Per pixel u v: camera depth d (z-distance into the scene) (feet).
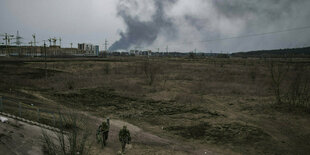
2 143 32.14
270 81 111.34
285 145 39.29
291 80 101.76
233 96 84.99
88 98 75.92
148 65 153.38
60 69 174.70
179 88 103.14
